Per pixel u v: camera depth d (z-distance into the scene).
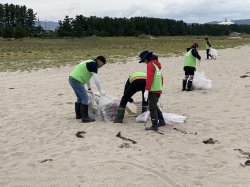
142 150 7.96
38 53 42.97
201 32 163.50
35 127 10.16
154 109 9.30
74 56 37.44
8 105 13.30
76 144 8.50
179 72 22.59
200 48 52.75
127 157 7.58
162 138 8.75
